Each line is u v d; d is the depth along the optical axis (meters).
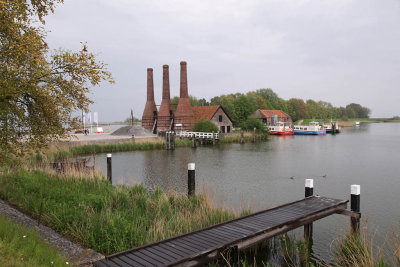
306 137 62.31
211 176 21.66
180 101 52.31
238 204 14.35
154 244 6.95
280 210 9.27
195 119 56.22
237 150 38.19
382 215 12.84
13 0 8.52
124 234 8.14
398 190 17.61
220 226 8.08
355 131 86.94
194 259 6.24
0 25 8.32
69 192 12.03
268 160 29.72
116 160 29.19
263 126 56.81
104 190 12.98
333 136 65.31
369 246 8.96
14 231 6.91
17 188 12.56
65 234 8.69
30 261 5.66
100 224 8.55
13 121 8.84
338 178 21.22
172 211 10.95
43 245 6.74
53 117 9.17
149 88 58.06
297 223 8.47
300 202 10.03
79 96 9.39
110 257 6.31
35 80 8.62
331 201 10.03
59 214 9.47
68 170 16.36
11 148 9.39
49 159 23.06
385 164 27.25
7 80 8.11
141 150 37.09
